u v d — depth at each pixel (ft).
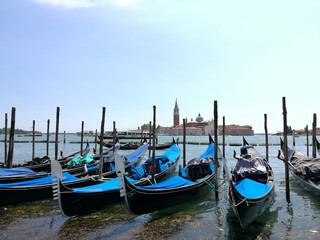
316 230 29.86
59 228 30.50
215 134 42.27
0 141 265.13
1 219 33.09
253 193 31.30
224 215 34.68
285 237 28.04
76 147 211.61
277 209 37.27
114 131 67.00
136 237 28.12
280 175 66.54
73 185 42.52
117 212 35.58
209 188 44.86
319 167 44.55
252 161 42.86
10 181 46.39
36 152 155.43
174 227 30.66
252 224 31.58
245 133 602.85
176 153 75.05
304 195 44.57
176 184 36.94
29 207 37.50
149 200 33.22
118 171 31.22
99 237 28.19
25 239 27.71
